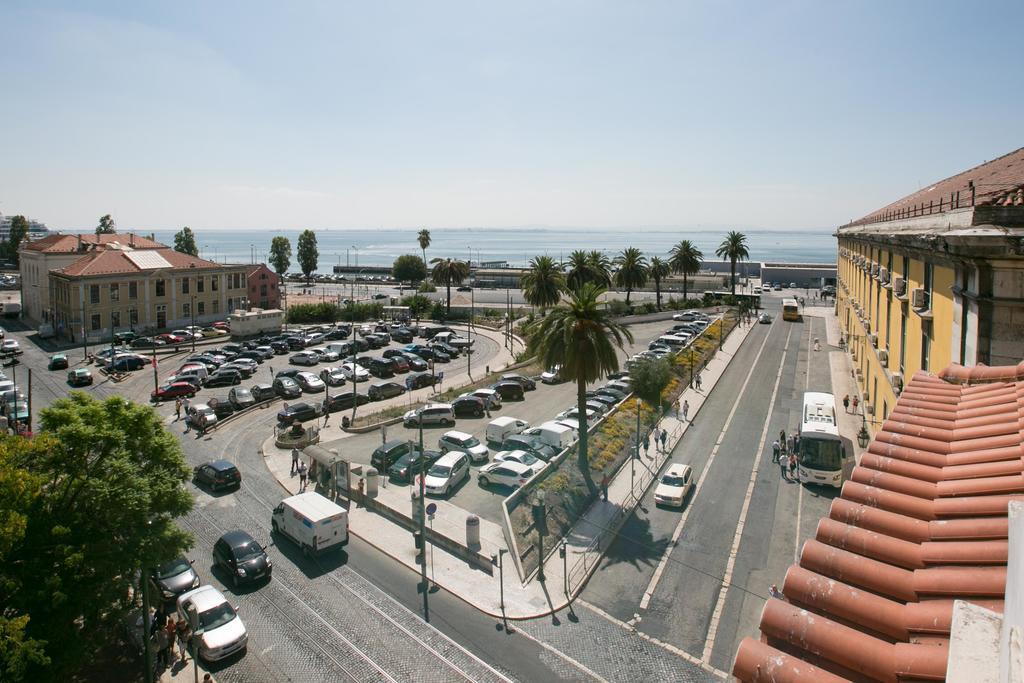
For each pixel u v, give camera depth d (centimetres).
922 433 1074
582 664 2438
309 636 2606
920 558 766
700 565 3148
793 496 3934
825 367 7244
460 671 2402
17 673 1636
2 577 1844
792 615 711
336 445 4925
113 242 10700
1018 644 390
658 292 11938
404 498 3869
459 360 8481
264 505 3853
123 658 2434
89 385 6631
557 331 4181
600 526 3528
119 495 2119
